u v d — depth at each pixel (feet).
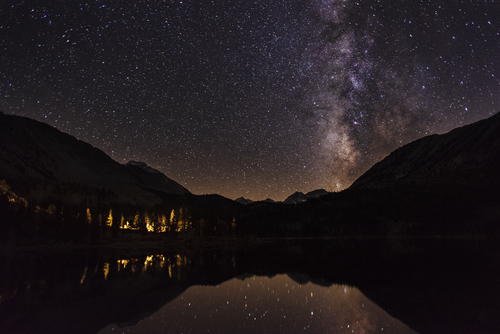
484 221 606.96
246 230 604.49
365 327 65.36
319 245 436.35
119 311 80.64
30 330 64.39
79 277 135.95
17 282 122.42
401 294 96.53
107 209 539.29
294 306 86.28
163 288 111.96
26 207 398.01
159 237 479.82
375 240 547.08
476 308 77.05
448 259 192.75
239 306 86.48
